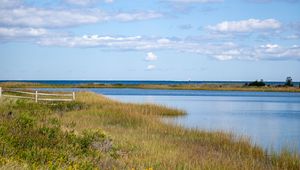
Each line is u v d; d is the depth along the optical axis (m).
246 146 19.59
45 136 12.88
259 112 51.16
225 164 13.88
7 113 16.89
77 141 13.58
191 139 21.09
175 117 39.00
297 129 32.47
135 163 12.12
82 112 29.94
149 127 24.14
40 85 128.00
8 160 8.17
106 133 17.67
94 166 9.88
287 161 16.89
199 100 81.25
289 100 85.88
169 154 14.81
